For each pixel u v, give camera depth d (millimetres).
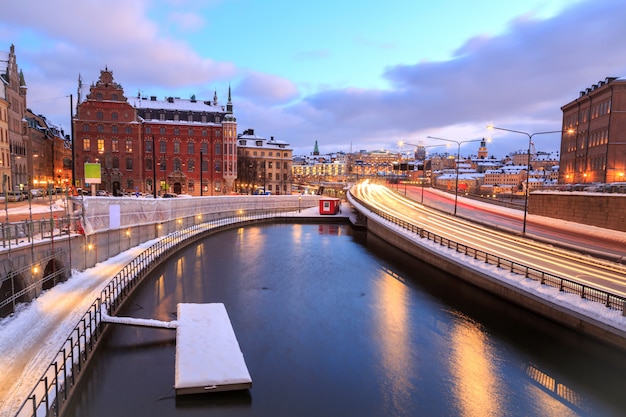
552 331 26016
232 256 49656
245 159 119812
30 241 25453
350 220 86000
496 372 21422
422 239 42625
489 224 51250
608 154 64812
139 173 93938
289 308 30938
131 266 34375
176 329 23406
